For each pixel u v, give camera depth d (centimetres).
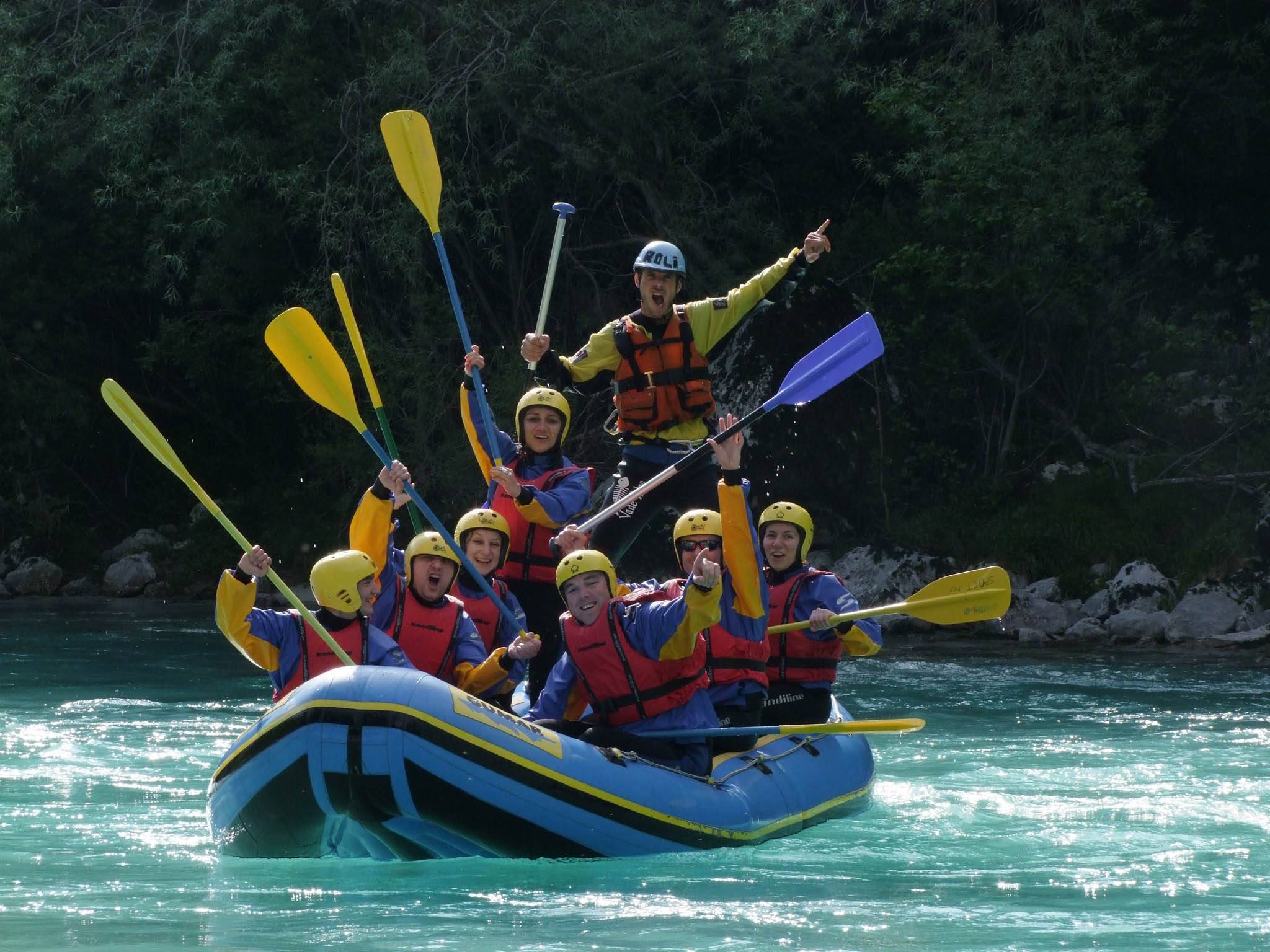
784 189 7225
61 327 7581
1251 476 5650
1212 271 6844
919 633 5350
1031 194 5875
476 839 1867
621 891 1755
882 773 2705
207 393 7688
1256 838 2119
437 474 6556
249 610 2016
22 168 6994
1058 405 6562
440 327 6694
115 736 3050
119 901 1706
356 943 1522
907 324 6431
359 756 1784
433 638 2170
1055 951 1505
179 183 6444
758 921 1620
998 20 6975
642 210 6956
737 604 2227
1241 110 6538
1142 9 6356
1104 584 5472
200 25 6375
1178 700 3669
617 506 2281
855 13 6888
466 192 6481
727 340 5984
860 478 5962
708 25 6581
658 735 2052
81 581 7162
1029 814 2309
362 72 6675
